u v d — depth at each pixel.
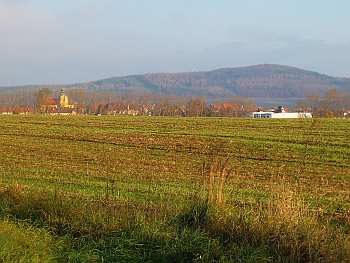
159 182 24.58
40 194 15.68
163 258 11.22
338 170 31.53
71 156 38.41
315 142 45.97
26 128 63.75
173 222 12.80
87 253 11.50
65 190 20.80
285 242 11.08
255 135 52.94
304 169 32.06
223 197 13.21
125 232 12.47
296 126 63.25
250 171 31.03
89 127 65.12
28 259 10.84
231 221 12.19
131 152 41.22
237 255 10.90
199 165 33.38
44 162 34.47
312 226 11.55
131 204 15.78
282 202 12.15
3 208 14.76
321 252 10.70
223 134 54.53
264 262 10.62
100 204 14.90
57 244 12.06
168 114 148.75
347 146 43.03
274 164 34.50
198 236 11.70
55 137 53.41
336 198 20.45
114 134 55.75
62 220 13.51
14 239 11.79
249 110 142.25
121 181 24.86
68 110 166.12
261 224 11.77
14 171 28.53
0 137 53.25
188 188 22.11
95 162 34.78
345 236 11.44
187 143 47.12
